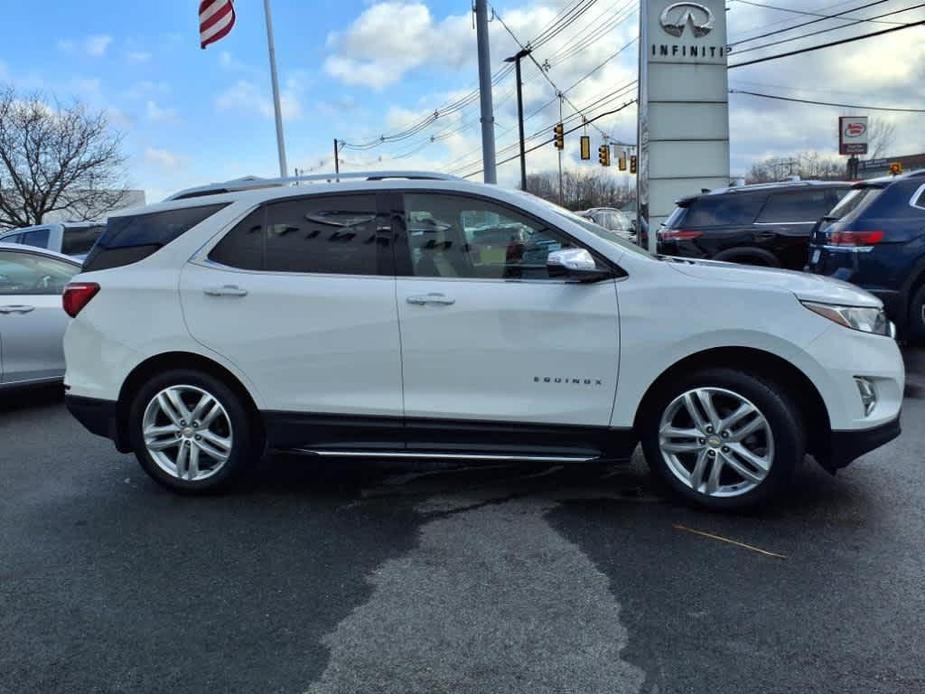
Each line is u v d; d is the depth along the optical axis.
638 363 3.77
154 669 2.67
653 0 14.74
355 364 4.02
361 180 4.20
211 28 17.16
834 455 3.69
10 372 6.46
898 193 7.18
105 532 3.89
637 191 15.95
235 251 4.21
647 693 2.48
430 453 4.04
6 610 3.10
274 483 4.61
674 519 3.86
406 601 3.11
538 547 3.59
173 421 4.32
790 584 3.16
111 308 4.30
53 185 32.81
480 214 3.98
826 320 3.63
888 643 2.71
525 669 2.63
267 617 3.01
